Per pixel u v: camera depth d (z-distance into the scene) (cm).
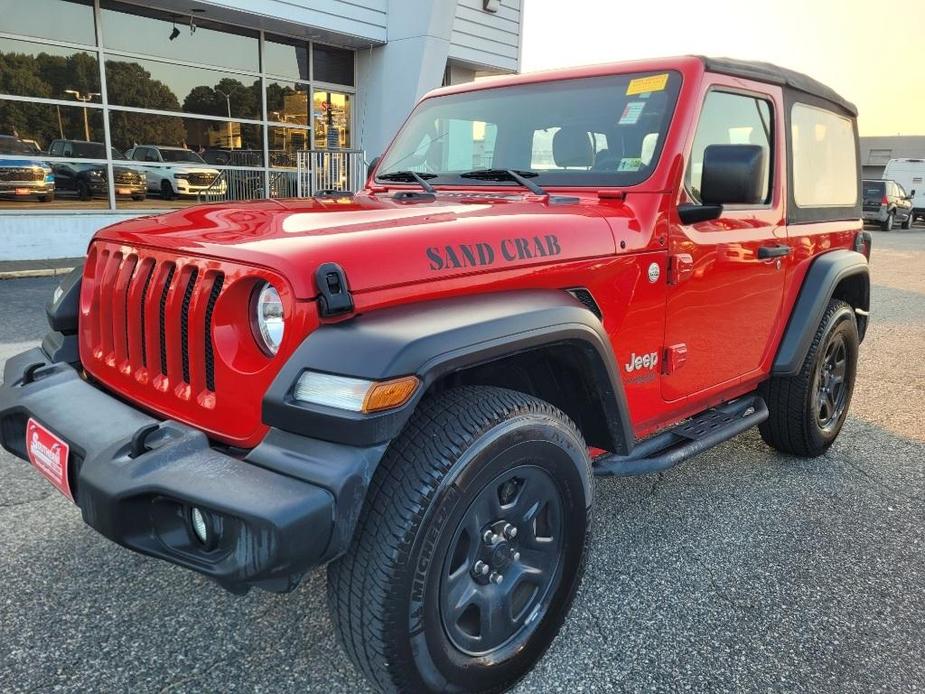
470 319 186
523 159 299
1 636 227
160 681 211
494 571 201
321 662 221
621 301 244
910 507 342
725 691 214
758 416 329
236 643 229
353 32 1231
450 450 178
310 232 195
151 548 173
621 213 251
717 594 265
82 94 1080
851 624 248
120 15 1088
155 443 180
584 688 214
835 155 381
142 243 217
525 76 322
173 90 1166
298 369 167
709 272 280
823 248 368
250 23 1166
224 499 158
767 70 314
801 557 293
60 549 279
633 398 260
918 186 3078
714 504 340
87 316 244
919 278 1248
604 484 360
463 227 205
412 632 176
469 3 1366
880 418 479
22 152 1040
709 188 246
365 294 177
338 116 1369
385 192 319
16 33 1009
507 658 205
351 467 161
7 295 775
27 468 351
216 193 1250
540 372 238
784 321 346
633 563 285
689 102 265
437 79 1269
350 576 175
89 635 230
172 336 200
